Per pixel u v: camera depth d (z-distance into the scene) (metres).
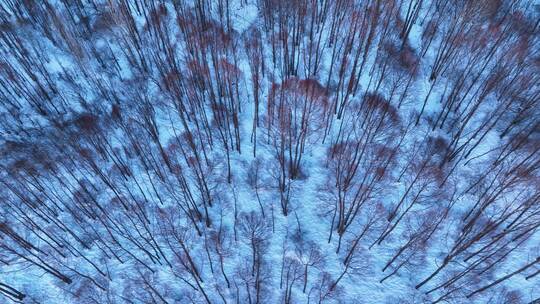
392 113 35.25
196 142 34.22
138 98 36.47
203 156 33.59
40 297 27.31
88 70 37.88
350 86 35.16
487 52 37.62
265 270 27.98
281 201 30.69
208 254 27.28
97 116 34.78
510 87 35.09
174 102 35.38
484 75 36.53
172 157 33.28
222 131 35.09
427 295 27.14
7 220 29.58
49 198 29.91
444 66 37.50
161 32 38.28
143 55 38.25
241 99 37.31
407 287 27.53
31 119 34.81
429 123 35.38
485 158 32.91
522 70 35.91
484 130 34.34
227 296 27.20
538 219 28.47
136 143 33.31
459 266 28.02
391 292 27.27
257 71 34.94
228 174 32.69
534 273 26.83
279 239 29.67
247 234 29.77
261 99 37.22
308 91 36.53
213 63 36.25
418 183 31.69
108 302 26.97
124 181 32.12
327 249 29.17
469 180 31.91
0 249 28.56
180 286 27.66
